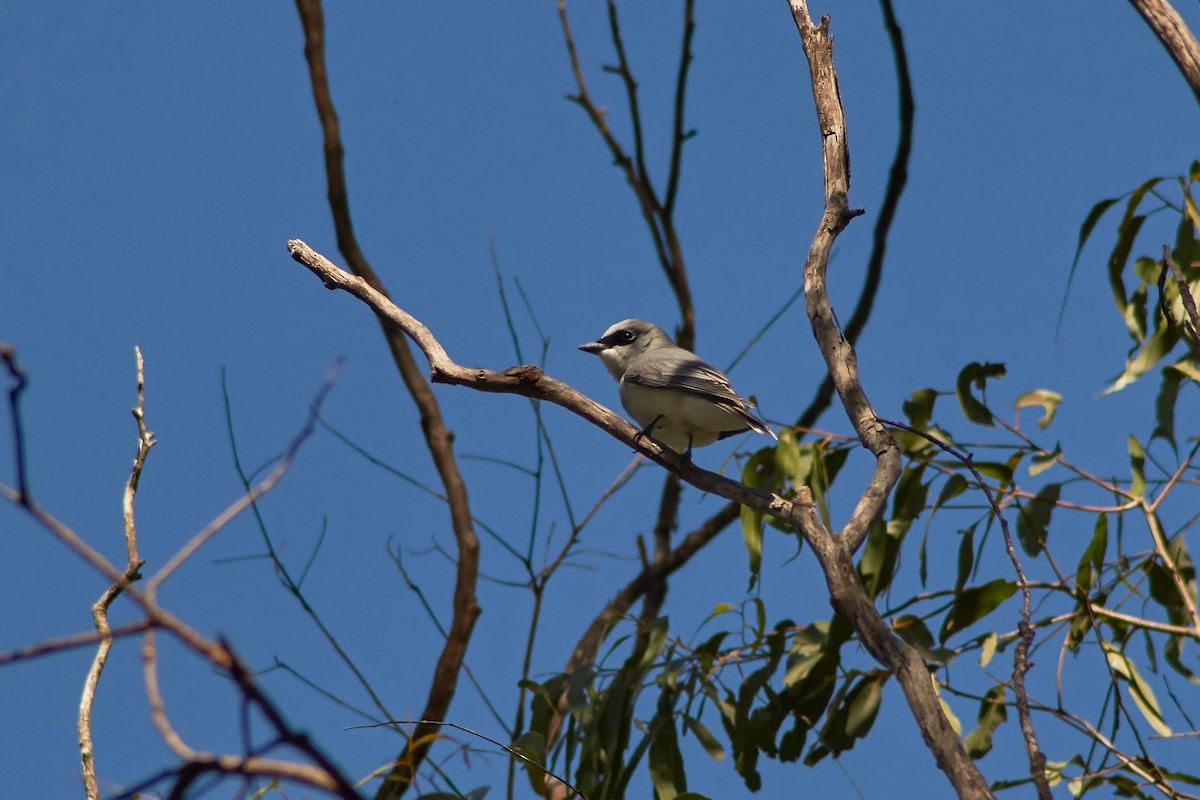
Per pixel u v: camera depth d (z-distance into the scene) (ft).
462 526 41.63
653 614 48.44
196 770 10.61
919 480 37.47
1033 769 18.90
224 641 10.29
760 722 34.99
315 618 32.68
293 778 10.67
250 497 14.42
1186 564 35.83
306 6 45.44
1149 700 33.63
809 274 27.27
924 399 37.86
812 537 23.88
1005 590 35.19
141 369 19.51
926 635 35.06
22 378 12.23
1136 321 35.86
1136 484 35.81
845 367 26.18
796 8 29.55
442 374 27.63
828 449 38.19
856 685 35.04
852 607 22.21
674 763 35.35
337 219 44.78
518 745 33.17
